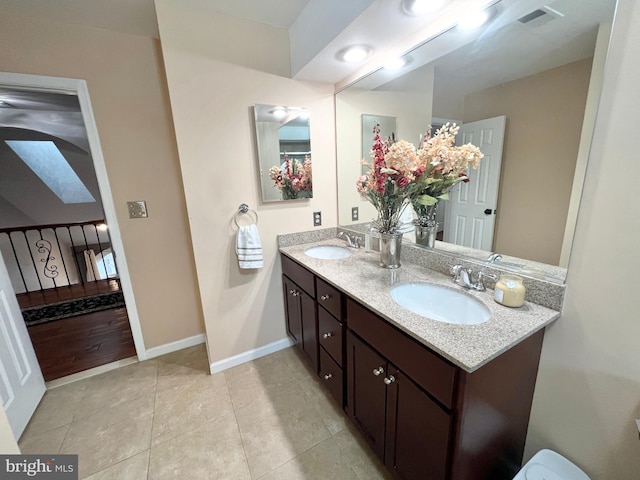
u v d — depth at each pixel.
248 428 1.47
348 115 1.84
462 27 1.09
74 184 4.27
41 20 1.50
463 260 1.28
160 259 2.02
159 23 1.41
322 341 1.56
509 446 1.02
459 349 0.78
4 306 1.53
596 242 0.85
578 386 0.93
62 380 1.87
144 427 1.49
